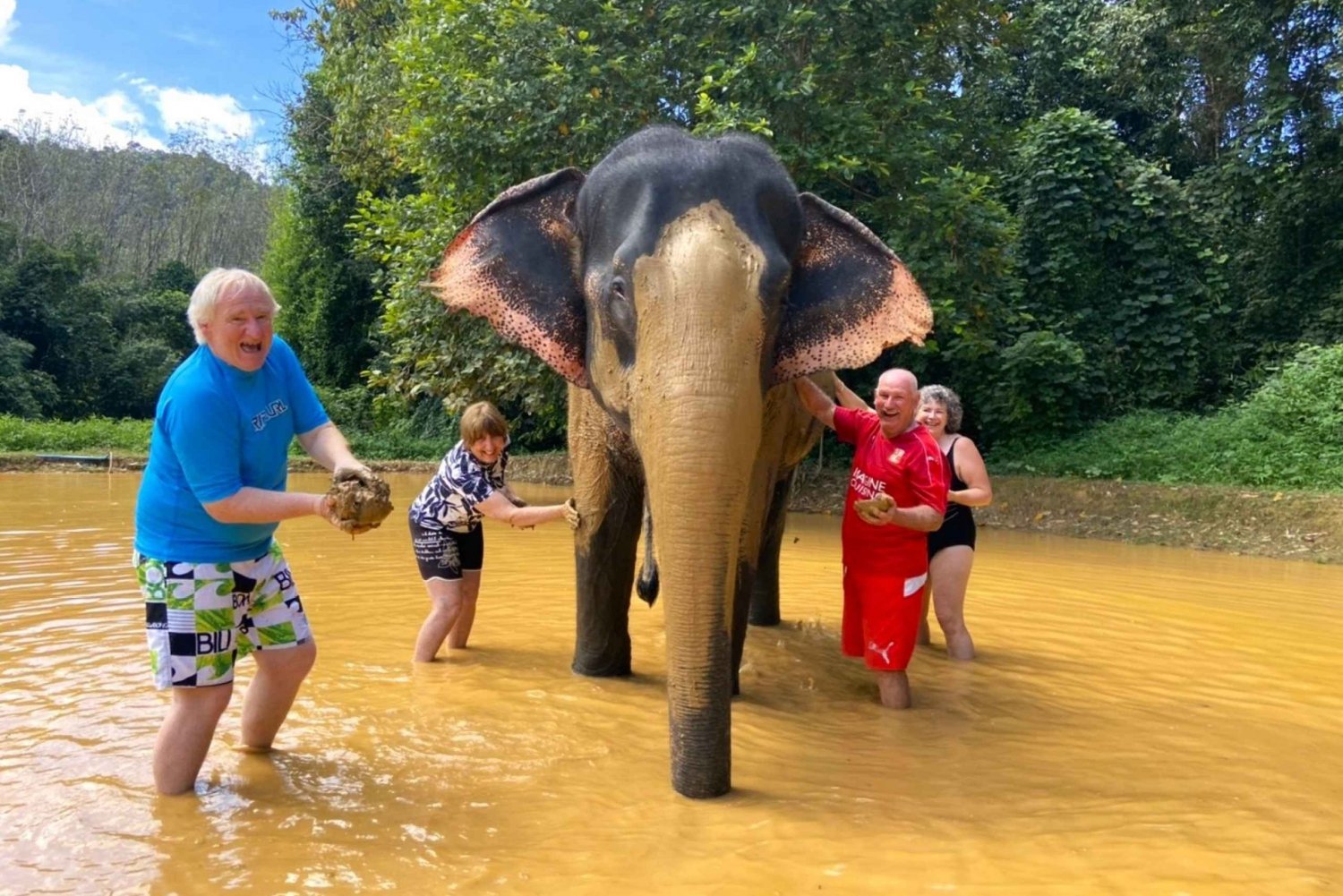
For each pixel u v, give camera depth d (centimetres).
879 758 367
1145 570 881
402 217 1272
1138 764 367
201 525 301
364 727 379
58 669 449
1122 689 480
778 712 429
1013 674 506
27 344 3241
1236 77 1789
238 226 6028
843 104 1149
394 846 273
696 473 284
